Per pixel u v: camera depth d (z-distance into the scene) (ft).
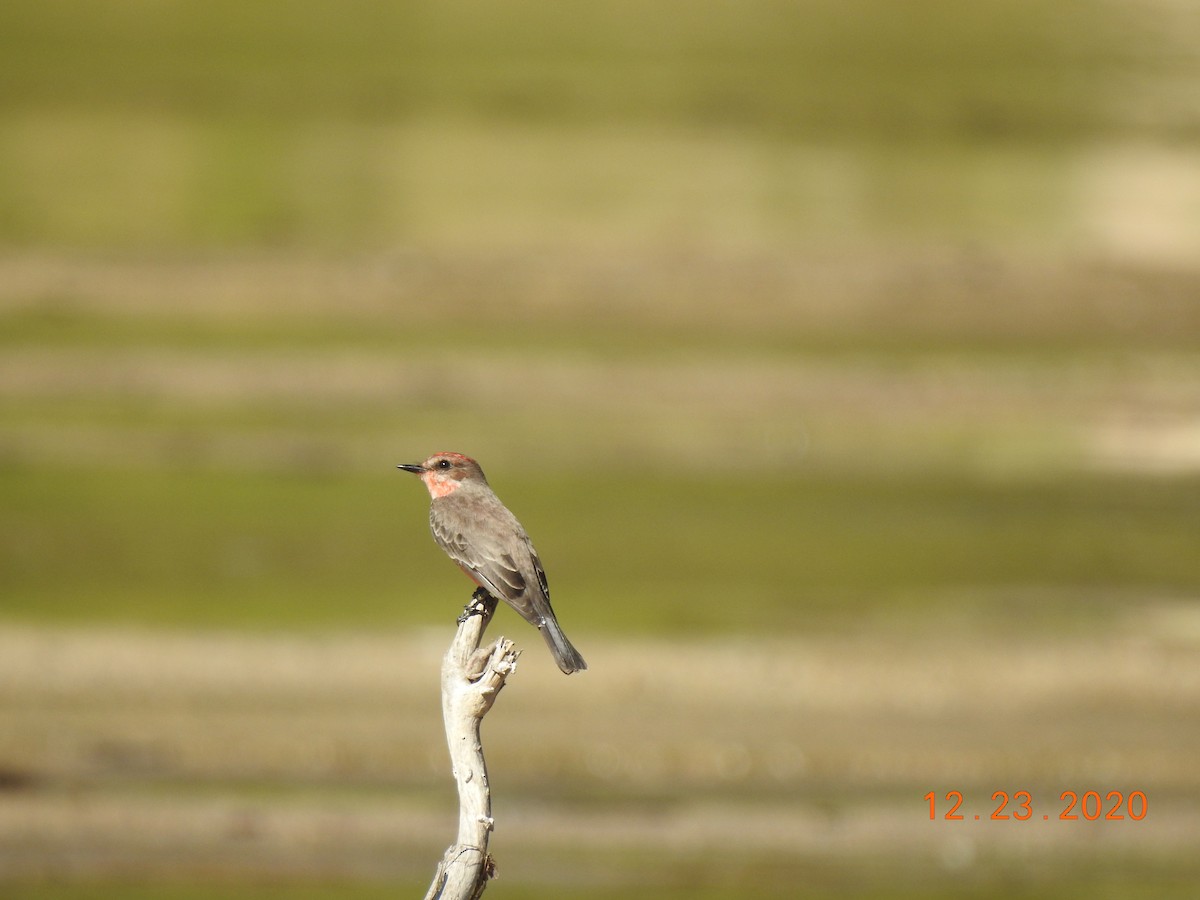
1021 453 126.21
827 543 104.88
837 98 284.41
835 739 79.15
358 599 93.56
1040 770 76.79
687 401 137.80
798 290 172.35
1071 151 245.65
